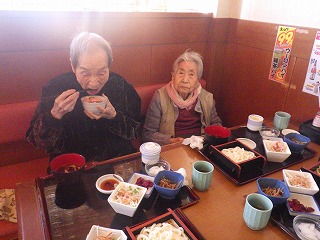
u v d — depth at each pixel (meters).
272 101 1.93
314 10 1.60
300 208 0.94
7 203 1.34
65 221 0.87
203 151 1.29
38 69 1.56
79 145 1.58
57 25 1.52
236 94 2.23
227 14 2.13
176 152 1.29
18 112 1.51
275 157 1.22
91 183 1.06
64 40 1.58
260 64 1.97
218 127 1.41
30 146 1.69
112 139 1.65
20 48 1.47
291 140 1.37
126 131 1.68
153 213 0.92
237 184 1.08
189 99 1.87
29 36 1.47
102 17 1.65
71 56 1.44
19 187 1.02
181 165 1.19
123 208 0.88
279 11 1.81
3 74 1.47
